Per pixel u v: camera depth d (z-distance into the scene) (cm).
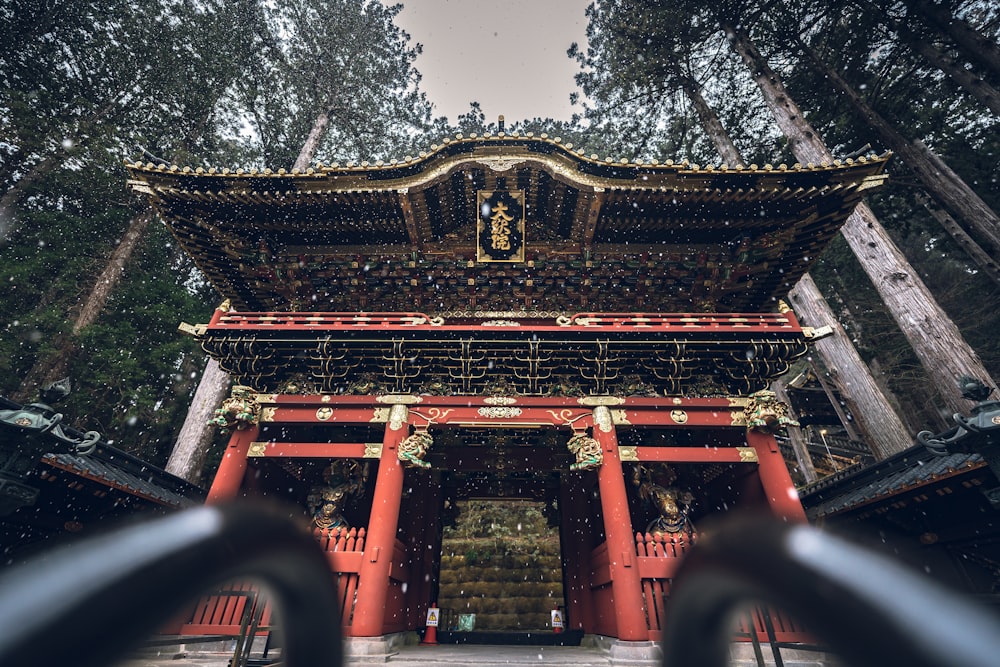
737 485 1533
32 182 2764
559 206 1703
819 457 3497
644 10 2984
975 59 2164
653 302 1711
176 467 2239
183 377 3169
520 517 3369
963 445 884
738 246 1630
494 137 1597
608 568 1325
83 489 1305
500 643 1777
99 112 3041
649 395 1505
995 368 3262
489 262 1650
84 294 2839
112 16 2961
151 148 3203
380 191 1551
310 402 1487
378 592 1203
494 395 1509
